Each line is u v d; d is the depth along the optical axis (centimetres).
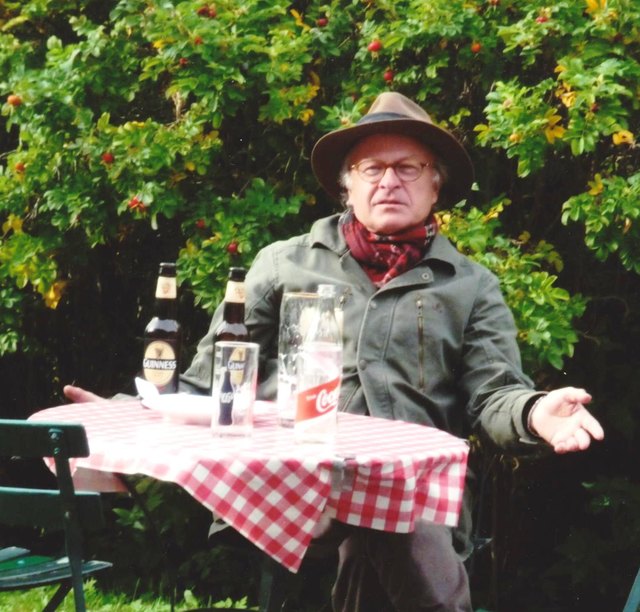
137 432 321
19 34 681
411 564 360
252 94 595
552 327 543
